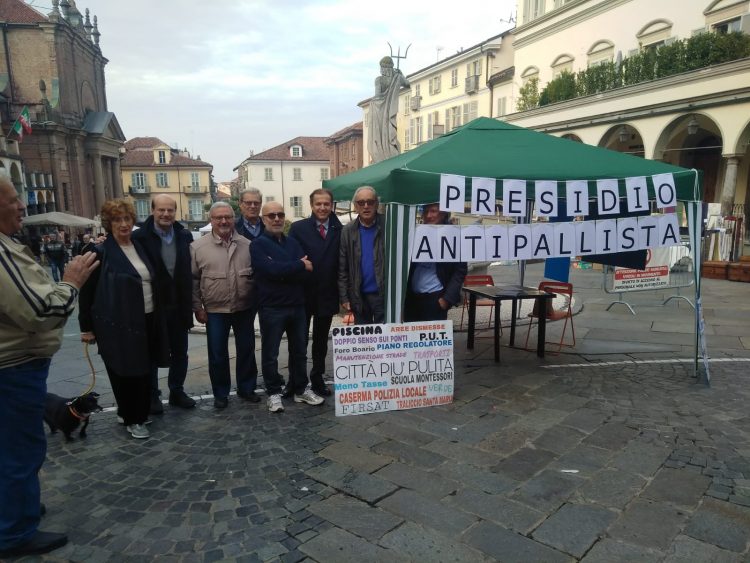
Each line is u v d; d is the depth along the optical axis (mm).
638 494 3096
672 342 6812
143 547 2693
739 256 14008
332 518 2908
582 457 3566
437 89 36312
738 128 13695
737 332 7395
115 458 3701
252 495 3170
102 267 3789
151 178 65938
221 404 4605
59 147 35000
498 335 5852
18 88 35062
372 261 4629
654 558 2531
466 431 4027
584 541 2668
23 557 2625
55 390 5348
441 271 4883
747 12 15094
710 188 18516
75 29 38844
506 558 2545
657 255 10344
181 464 3590
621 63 17156
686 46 15086
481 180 4449
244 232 5148
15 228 2447
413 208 4359
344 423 4234
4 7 34844
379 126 12086
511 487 3197
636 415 4289
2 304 2285
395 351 4473
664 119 15570
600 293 11023
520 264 7156
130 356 3783
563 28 21703
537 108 20219
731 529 2748
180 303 4465
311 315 4781
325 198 4566
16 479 2574
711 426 4059
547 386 5047
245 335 4688
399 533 2756
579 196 4699
